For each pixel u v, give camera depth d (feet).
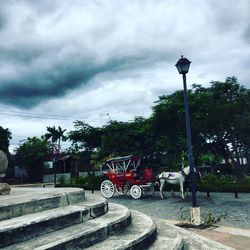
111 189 59.72
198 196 55.47
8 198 19.24
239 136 64.59
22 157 147.33
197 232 27.58
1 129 141.69
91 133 88.38
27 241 14.69
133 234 17.95
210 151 72.79
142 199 55.06
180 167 73.87
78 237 15.19
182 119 63.31
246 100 60.64
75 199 21.77
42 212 18.12
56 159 136.46
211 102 62.03
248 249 21.83
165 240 19.27
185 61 32.53
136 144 79.20
